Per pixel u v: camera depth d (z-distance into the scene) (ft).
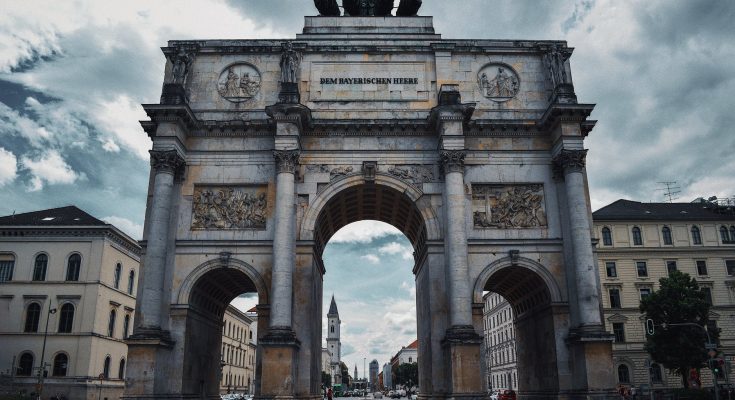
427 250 104.12
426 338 106.93
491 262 103.19
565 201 105.50
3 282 187.52
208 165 107.55
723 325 215.51
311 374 99.91
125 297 206.39
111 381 193.06
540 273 102.99
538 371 109.70
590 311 96.22
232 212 105.40
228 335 295.28
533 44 115.24
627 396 153.48
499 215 106.22
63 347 181.27
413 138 109.50
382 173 107.45
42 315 185.06
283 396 90.43
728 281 220.02
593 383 92.27
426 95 112.27
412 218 114.21
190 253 102.73
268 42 114.83
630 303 216.33
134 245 209.67
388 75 113.29
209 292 109.91
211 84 112.88
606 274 219.61
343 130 108.99
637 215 227.81
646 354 210.59
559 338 99.76
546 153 109.40
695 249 223.10
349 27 120.57
